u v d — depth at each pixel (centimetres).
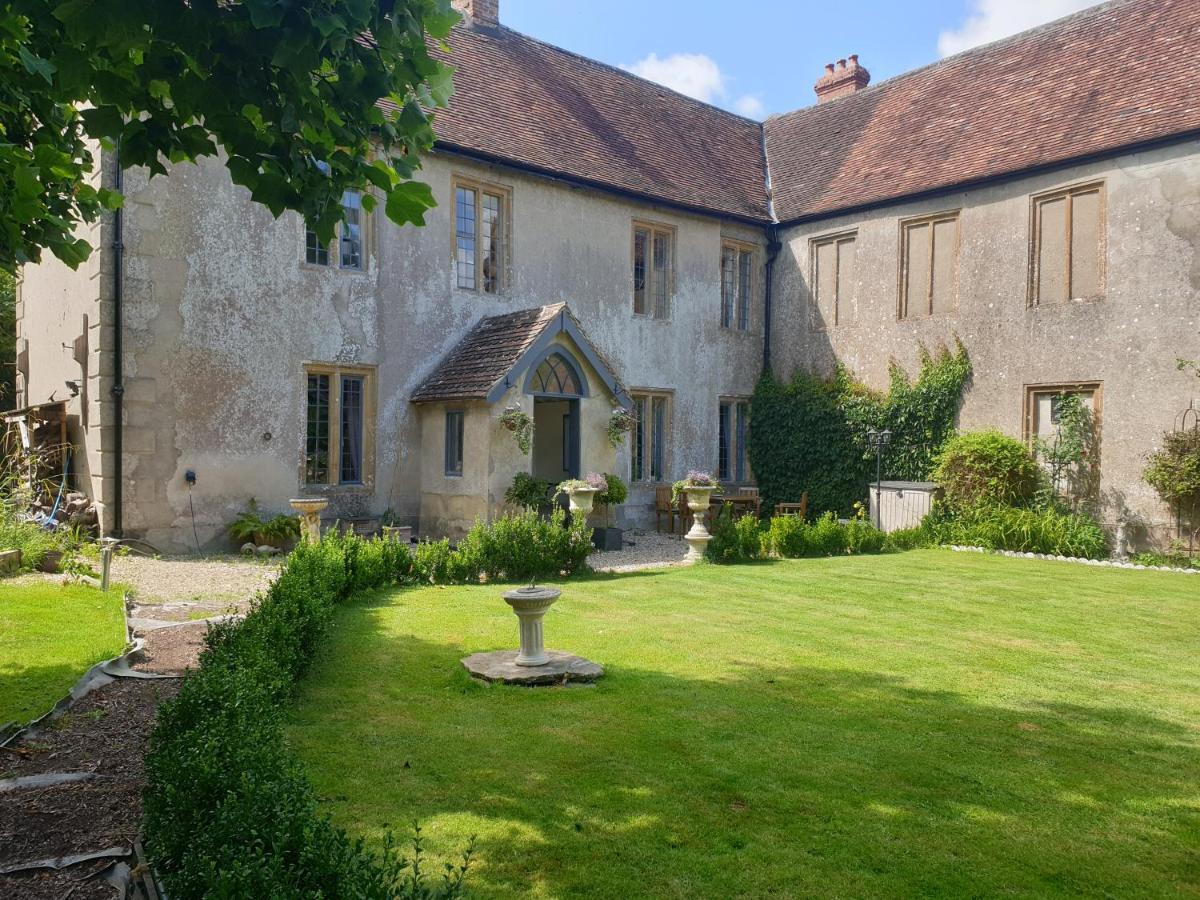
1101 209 1505
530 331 1425
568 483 1262
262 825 272
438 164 1502
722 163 2108
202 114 354
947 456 1636
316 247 1393
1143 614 900
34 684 572
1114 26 1700
